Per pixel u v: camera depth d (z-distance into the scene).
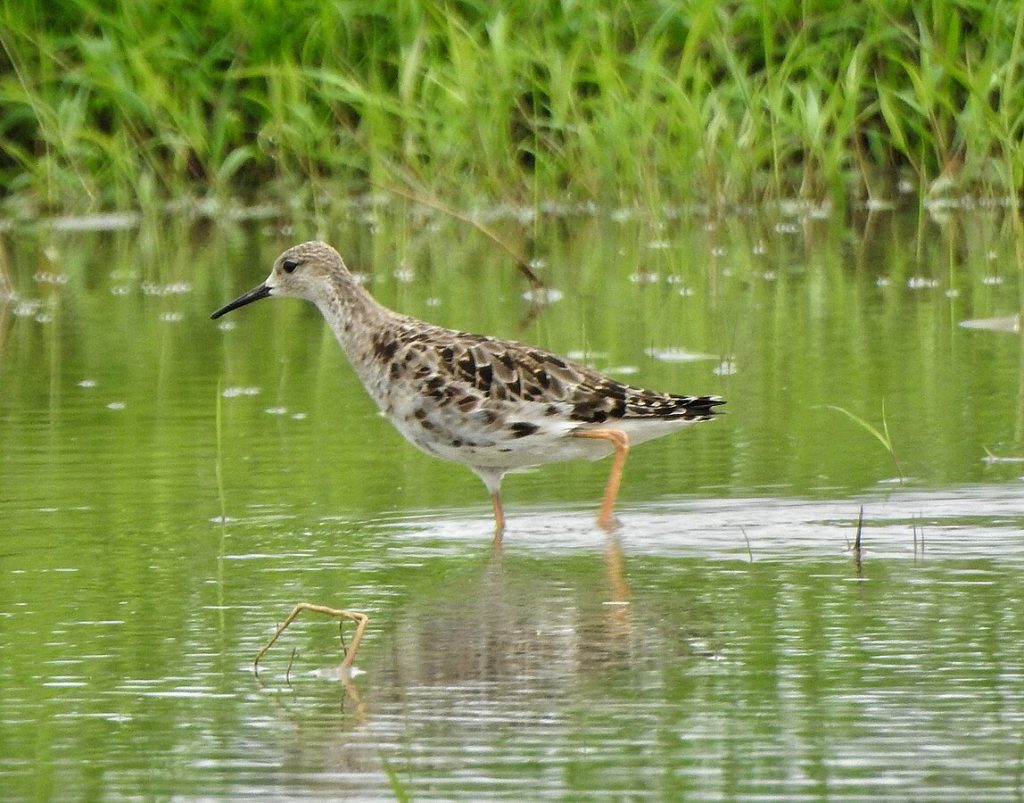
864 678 8.37
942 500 11.55
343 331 12.59
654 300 18.23
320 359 16.28
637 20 24.64
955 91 23.94
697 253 20.83
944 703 8.03
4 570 10.36
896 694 8.16
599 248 21.34
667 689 8.29
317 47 24.55
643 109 22.58
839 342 16.17
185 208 24.11
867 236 21.47
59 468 12.62
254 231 22.83
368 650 8.92
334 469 12.66
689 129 22.33
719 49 23.19
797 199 23.66
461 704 8.17
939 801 7.05
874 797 7.09
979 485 11.83
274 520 11.39
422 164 24.03
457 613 9.50
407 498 11.96
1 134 24.16
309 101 24.44
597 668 8.59
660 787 7.23
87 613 9.59
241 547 10.81
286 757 7.62
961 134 23.25
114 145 23.31
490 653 8.84
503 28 22.97
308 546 10.85
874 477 12.10
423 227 22.95
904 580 9.94
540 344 16.20
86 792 7.35
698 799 7.10
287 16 24.58
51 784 7.43
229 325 17.78
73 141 23.86
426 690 8.35
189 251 21.52
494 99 23.23
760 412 13.86
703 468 12.51
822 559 10.42
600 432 11.69
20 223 23.75
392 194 23.97
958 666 8.51
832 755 7.48
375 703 8.20
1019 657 8.61
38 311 18.48
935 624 9.14
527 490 12.25
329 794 7.27
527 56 23.16
